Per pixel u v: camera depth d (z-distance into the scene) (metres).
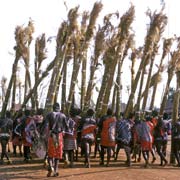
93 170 13.75
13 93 24.38
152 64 19.42
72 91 18.95
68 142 14.23
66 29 16.27
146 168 14.64
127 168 14.45
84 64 20.44
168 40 19.48
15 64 20.86
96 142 16.09
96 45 18.67
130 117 15.57
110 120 14.84
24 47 20.28
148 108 23.91
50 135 12.47
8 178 12.33
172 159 16.38
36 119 15.62
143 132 14.91
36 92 20.86
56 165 12.58
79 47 18.22
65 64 19.64
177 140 15.66
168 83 19.56
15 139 17.62
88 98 19.55
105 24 18.41
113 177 12.52
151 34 17.69
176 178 12.74
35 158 16.52
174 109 16.75
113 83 18.83
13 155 17.81
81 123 14.70
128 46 20.19
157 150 15.62
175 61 19.11
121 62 20.55
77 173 13.11
